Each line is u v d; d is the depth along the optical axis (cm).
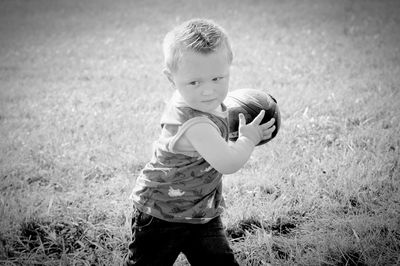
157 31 1049
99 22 1180
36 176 403
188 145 220
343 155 397
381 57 716
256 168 396
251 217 325
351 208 331
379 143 414
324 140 441
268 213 327
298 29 969
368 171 369
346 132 448
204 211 233
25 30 1124
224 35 219
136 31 1061
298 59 745
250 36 934
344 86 589
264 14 1137
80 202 362
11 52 909
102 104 587
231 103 263
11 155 440
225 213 329
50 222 335
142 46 922
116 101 586
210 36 212
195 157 223
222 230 242
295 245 295
